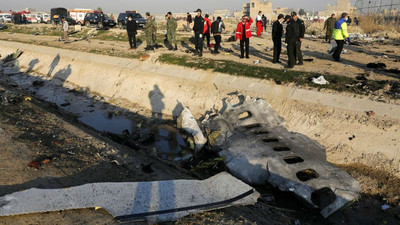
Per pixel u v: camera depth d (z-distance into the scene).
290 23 11.24
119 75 14.55
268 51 16.11
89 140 8.11
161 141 9.56
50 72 17.64
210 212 5.29
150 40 17.02
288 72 11.10
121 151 7.83
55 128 8.68
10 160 6.53
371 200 6.55
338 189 6.21
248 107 9.36
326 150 8.05
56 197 5.13
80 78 15.84
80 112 12.12
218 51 16.06
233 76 11.64
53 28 33.06
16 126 8.45
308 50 16.61
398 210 6.22
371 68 11.58
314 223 5.91
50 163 6.56
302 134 8.60
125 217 4.86
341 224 5.93
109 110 12.34
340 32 12.60
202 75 12.32
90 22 33.19
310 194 6.08
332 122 8.53
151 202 5.27
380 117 8.04
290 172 6.62
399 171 6.98
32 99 12.40
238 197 5.72
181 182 5.92
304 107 9.28
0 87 13.40
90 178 6.19
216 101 10.85
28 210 4.78
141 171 6.86
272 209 6.16
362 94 8.98
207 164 7.70
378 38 24.08
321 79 10.12
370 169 7.28
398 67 11.63
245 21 13.66
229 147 8.02
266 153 7.30
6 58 21.48
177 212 5.11
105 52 17.41
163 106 11.87
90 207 5.04
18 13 49.69
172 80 12.71
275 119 9.13
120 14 29.48
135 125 10.80
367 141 7.77
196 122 9.38
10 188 5.53
